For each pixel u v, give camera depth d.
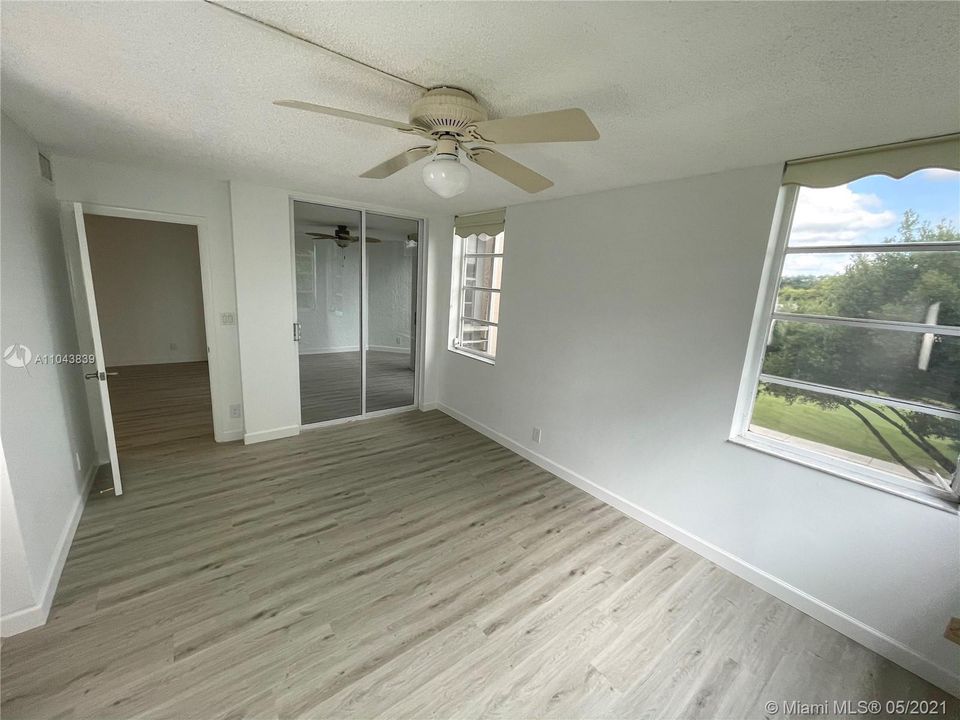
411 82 1.43
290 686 1.54
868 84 1.26
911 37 1.01
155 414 4.25
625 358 2.79
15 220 1.90
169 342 6.32
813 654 1.82
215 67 1.39
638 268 2.67
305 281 3.87
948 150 1.58
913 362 1.79
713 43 1.11
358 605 1.94
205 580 2.04
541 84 1.40
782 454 2.12
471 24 1.09
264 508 2.69
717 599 2.12
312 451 3.59
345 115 1.32
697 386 2.43
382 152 2.28
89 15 1.10
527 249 3.48
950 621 1.66
